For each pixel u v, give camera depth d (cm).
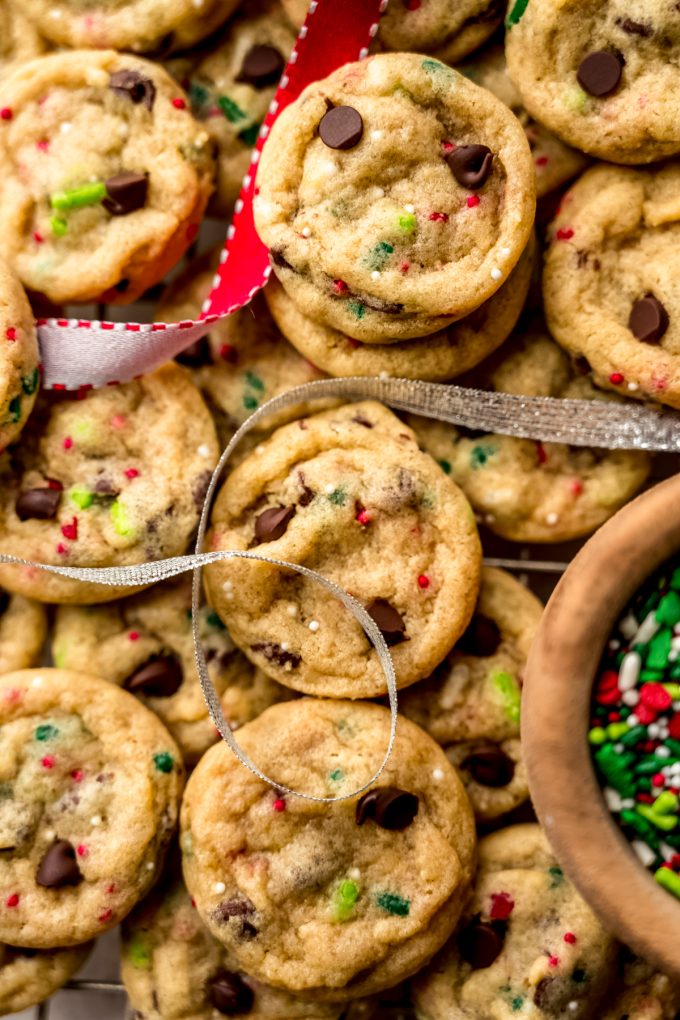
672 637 44
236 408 47
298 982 44
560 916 45
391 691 43
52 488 46
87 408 46
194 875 45
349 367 46
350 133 44
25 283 46
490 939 45
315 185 44
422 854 44
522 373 47
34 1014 50
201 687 44
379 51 46
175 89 47
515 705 46
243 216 46
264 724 45
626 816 43
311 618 45
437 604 45
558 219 46
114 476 46
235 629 45
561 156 46
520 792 46
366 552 45
